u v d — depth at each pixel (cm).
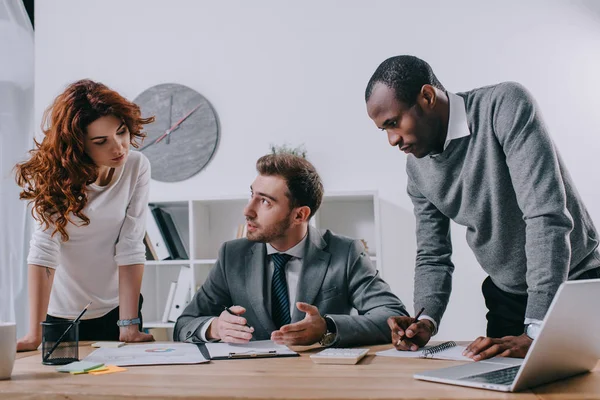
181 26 347
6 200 335
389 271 313
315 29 333
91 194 173
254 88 336
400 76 158
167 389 92
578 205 159
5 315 327
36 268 159
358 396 83
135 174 184
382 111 162
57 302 184
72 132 157
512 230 160
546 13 312
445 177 167
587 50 306
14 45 351
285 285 160
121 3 354
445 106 161
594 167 301
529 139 141
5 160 339
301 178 153
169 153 339
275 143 330
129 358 124
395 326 133
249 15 340
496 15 316
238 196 308
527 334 125
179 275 312
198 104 339
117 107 160
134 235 183
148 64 349
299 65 333
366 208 320
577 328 89
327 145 325
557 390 87
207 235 333
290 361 118
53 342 123
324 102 328
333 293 158
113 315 191
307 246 160
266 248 162
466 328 303
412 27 323
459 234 306
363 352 120
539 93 309
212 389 91
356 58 327
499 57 314
